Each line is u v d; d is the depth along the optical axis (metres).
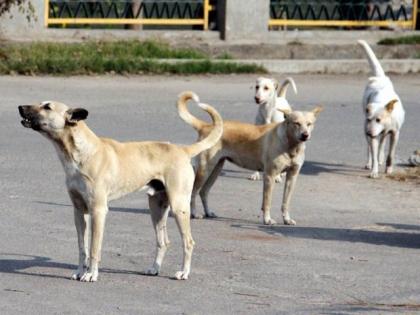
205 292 10.09
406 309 9.73
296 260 11.45
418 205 14.74
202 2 30.73
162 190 10.73
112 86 24.41
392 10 33.44
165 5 30.53
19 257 11.12
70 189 10.26
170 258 11.39
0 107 20.98
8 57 25.95
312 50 30.77
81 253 10.42
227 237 12.45
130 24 30.61
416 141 19.80
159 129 19.56
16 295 9.75
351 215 13.94
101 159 10.18
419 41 32.31
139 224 12.85
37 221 12.76
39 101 21.81
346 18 32.84
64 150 10.14
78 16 29.61
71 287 10.09
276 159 13.17
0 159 16.45
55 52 26.86
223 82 26.05
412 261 11.61
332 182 16.11
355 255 11.78
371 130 16.47
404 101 24.38
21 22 28.42
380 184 16.14
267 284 10.45
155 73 26.62
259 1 30.73
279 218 13.65
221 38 30.67
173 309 9.48
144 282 10.38
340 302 9.90
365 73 29.25
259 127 13.70
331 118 21.78
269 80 17.47
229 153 13.65
